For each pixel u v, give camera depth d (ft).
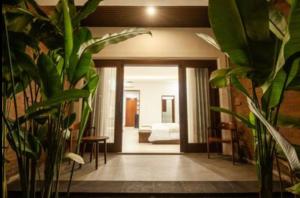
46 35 3.82
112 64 15.37
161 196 6.64
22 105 8.25
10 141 3.24
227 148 14.08
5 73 3.37
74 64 3.64
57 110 3.45
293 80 3.12
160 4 10.71
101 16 13.83
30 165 3.53
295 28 2.66
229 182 7.72
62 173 8.92
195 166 10.46
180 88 15.33
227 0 3.13
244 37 3.29
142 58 15.16
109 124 14.90
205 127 14.93
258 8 3.12
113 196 6.64
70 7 4.17
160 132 21.01
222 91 14.66
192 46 15.02
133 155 13.76
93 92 4.37
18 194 6.80
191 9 13.08
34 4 3.93
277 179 7.99
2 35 2.97
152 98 34.42
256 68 3.39
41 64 3.23
